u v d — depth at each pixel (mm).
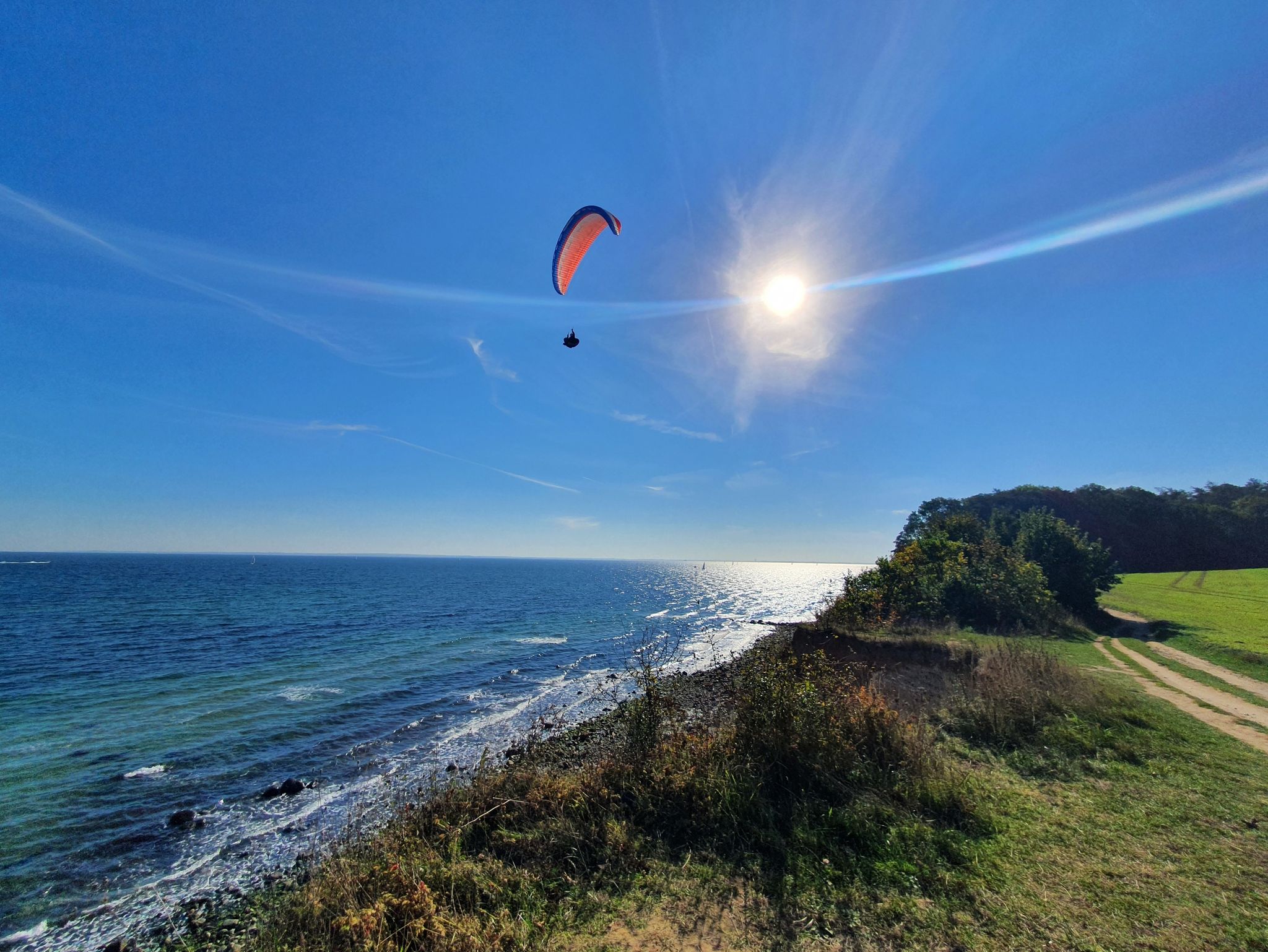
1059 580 25078
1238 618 21938
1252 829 5656
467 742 15367
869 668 13609
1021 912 4434
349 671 25016
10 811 11352
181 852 9664
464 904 5012
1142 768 7367
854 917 4508
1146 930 4164
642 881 5262
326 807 11305
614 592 86812
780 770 6871
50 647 30172
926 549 25719
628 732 8195
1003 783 6969
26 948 7367
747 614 57438
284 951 4703
